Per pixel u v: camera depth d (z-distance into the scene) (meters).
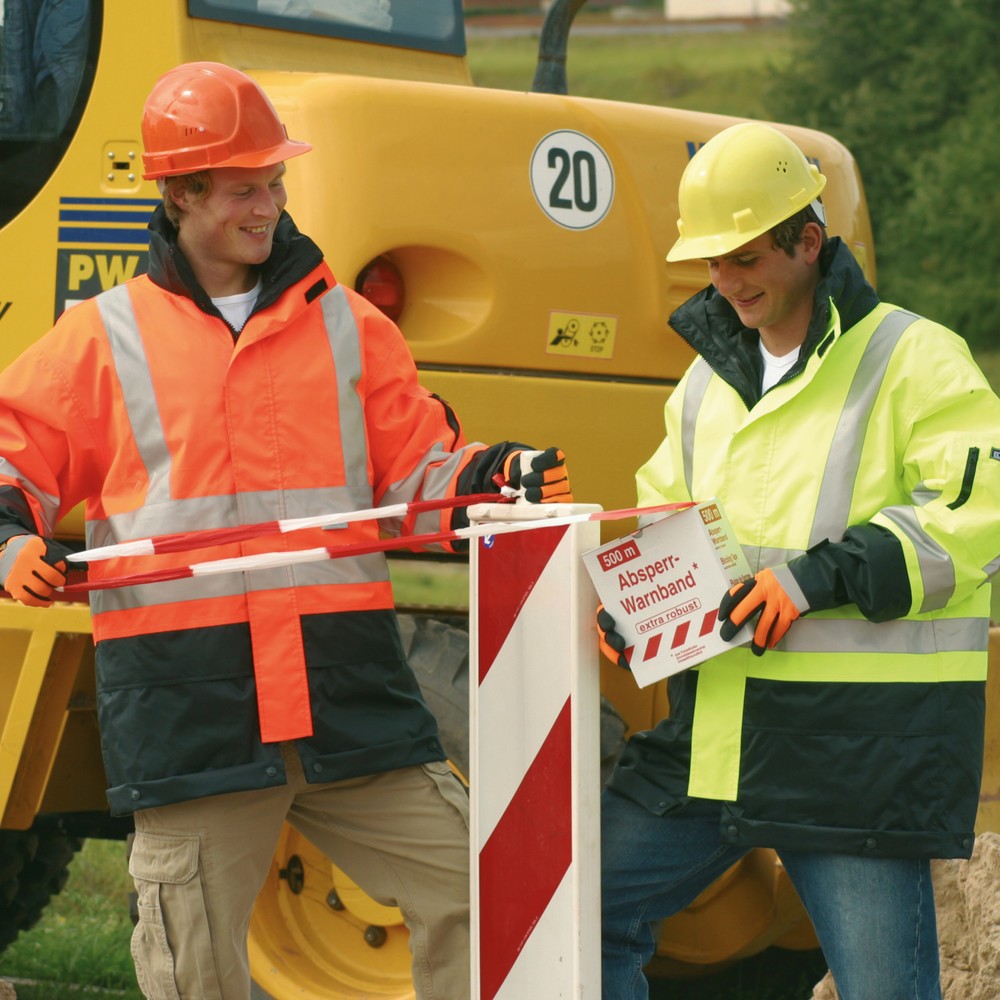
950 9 41.00
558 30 7.97
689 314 5.15
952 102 40.78
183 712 4.88
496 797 4.75
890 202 40.44
